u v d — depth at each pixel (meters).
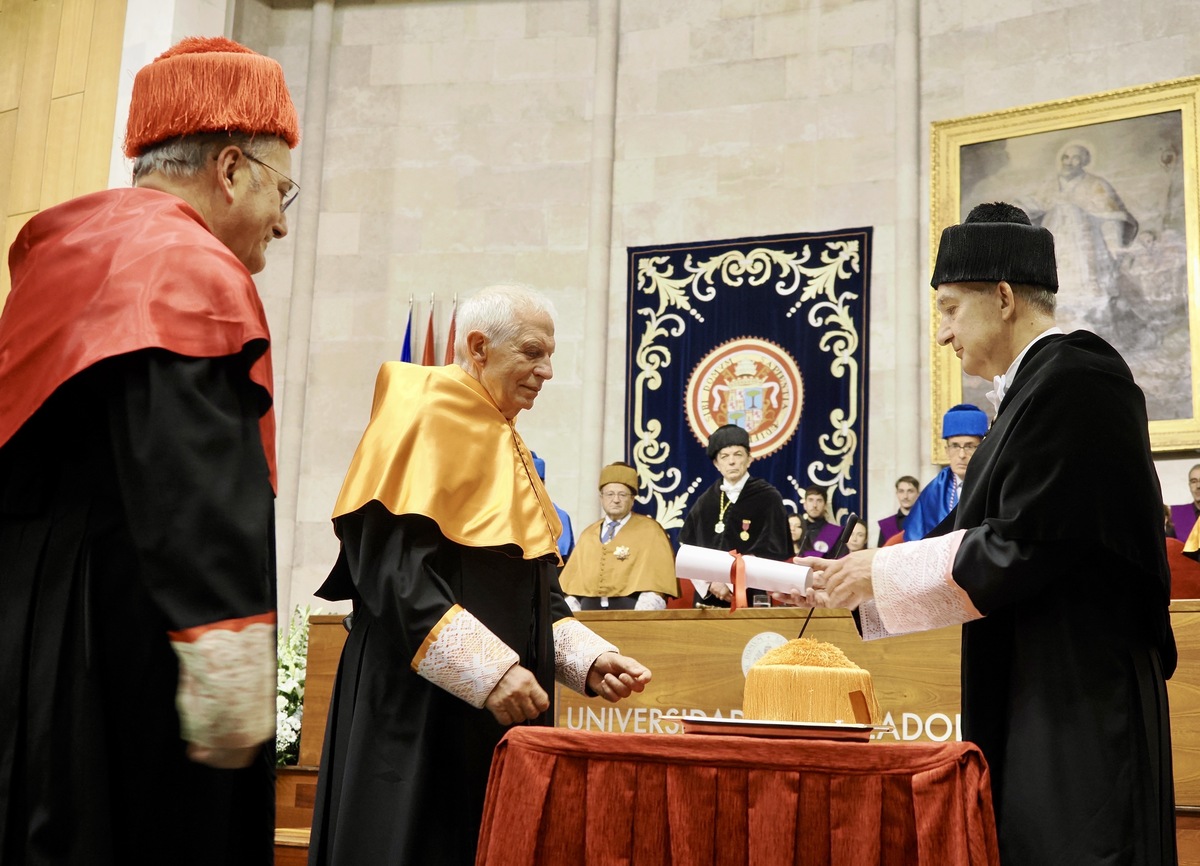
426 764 2.76
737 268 11.24
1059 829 2.33
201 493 1.68
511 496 2.98
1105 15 10.38
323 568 11.62
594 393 11.35
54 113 9.84
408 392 3.04
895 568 2.61
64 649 1.76
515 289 3.26
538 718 2.97
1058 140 10.24
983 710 2.56
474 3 12.55
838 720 2.80
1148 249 9.80
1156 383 9.61
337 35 12.70
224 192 2.13
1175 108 9.88
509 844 2.40
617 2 12.14
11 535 1.83
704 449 11.01
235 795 1.85
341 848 2.73
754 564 3.21
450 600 2.77
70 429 1.83
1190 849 3.52
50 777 1.72
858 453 10.55
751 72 11.63
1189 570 4.61
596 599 8.27
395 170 12.34
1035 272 2.80
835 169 11.16
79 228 1.96
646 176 11.77
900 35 11.06
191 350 1.76
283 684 5.89
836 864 2.26
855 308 10.80
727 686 4.24
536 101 12.23
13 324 1.88
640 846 2.37
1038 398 2.52
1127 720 2.38
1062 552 2.42
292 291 12.17
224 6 10.28
